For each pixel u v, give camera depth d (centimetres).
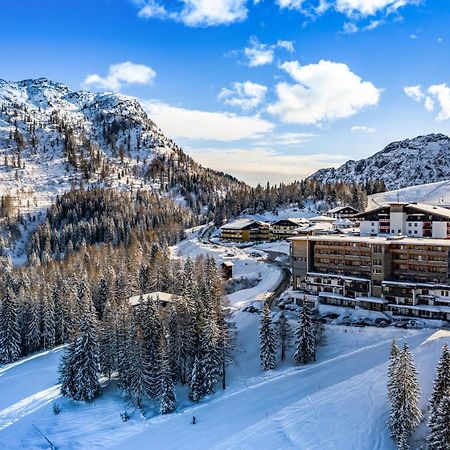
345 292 11262
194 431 7100
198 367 8238
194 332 8825
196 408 7844
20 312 12269
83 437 7356
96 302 12925
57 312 12394
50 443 7256
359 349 8650
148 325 9050
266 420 6994
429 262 10250
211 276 12194
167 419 7600
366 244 10975
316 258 12056
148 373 8431
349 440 6247
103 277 13862
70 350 8956
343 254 11488
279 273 14688
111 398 8706
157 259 15062
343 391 7288
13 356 11419
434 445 5378
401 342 8431
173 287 13175
